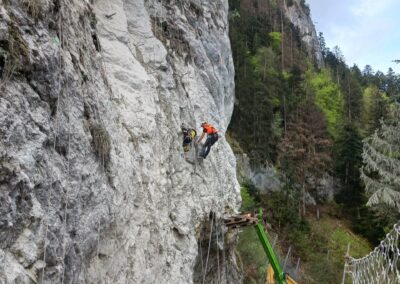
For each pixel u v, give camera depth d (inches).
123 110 387.2
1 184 182.4
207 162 546.6
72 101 262.2
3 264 178.2
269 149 1438.2
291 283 549.3
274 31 2380.7
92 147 278.7
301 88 1776.6
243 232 887.1
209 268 543.8
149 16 543.5
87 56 324.8
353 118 2159.2
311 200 1483.8
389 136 938.7
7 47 202.4
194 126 544.7
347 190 1568.7
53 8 259.9
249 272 824.3
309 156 1428.4
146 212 369.1
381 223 1302.9
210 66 660.1
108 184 298.2
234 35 1596.9
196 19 666.8
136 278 327.6
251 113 1439.5
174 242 419.2
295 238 1212.5
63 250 223.1
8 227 183.8
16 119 198.1
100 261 284.7
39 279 200.8
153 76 485.4
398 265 511.2
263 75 1669.5
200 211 489.7
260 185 1338.6
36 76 221.3
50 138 223.3
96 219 269.4
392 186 922.7
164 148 442.0
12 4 217.5
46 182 214.1
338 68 2977.4
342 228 1424.7
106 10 450.9
